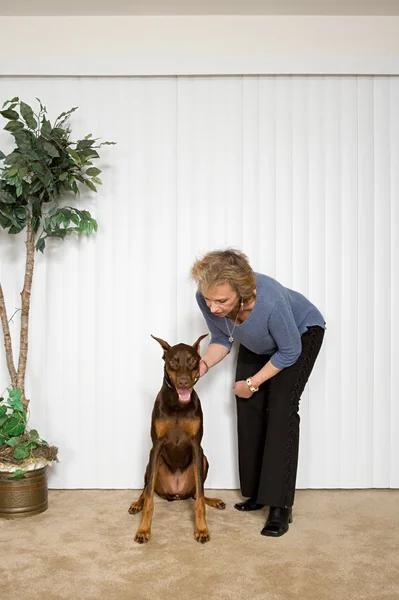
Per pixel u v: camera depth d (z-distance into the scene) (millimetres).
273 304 2611
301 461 3504
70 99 3506
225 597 2145
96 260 3512
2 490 2963
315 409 3506
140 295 3512
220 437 3506
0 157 3102
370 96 3510
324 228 3504
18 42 3469
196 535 2666
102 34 3475
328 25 3479
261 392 3070
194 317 3510
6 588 2207
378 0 3326
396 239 3516
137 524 2885
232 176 3502
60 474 3498
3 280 3516
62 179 3129
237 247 3500
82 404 3508
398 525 2893
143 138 3512
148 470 2799
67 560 2455
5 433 3029
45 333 3508
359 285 3512
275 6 3387
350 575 2328
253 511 3088
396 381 3520
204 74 3471
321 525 2887
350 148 3506
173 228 3514
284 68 3453
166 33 3475
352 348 3512
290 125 3502
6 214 3205
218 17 3471
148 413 3514
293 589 2209
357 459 3510
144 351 3512
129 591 2188
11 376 3223
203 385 3508
